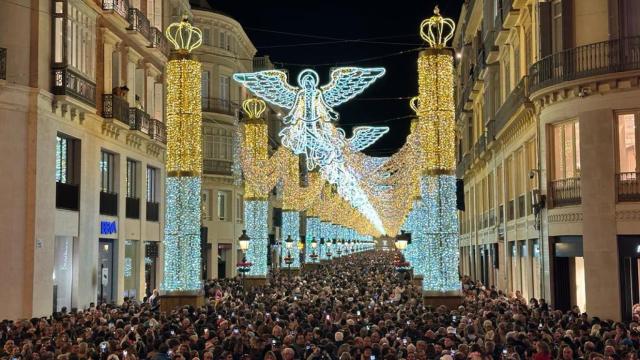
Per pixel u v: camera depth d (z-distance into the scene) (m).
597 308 20.83
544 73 22.70
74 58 25.23
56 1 23.97
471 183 47.34
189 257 22.78
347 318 17.08
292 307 19.00
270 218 60.88
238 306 19.70
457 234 21.55
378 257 88.75
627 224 20.45
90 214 26.81
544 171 23.48
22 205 22.42
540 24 23.06
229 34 51.34
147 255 33.56
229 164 50.12
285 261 41.97
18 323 16.52
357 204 46.38
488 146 35.41
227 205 50.88
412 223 41.88
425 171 21.67
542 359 11.98
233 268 51.44
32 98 22.66
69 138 25.52
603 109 20.89
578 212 21.64
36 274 22.48
